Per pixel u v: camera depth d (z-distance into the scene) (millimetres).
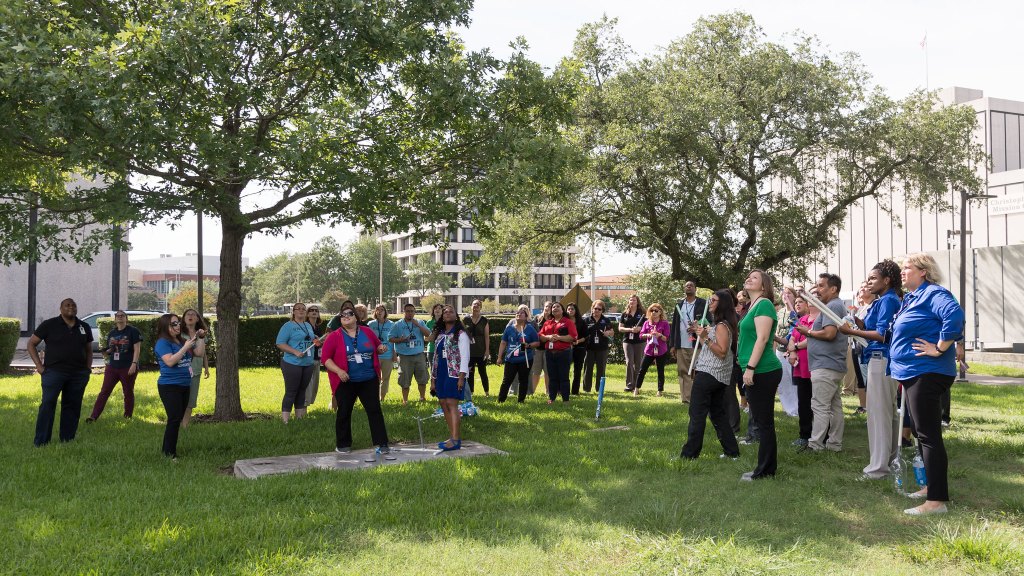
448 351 7945
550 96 10828
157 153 8125
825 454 7172
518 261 25891
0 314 31656
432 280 96250
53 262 33531
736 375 8984
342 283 100000
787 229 22625
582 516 5145
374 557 4301
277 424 9867
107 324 20578
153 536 4656
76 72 7664
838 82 23328
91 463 7320
